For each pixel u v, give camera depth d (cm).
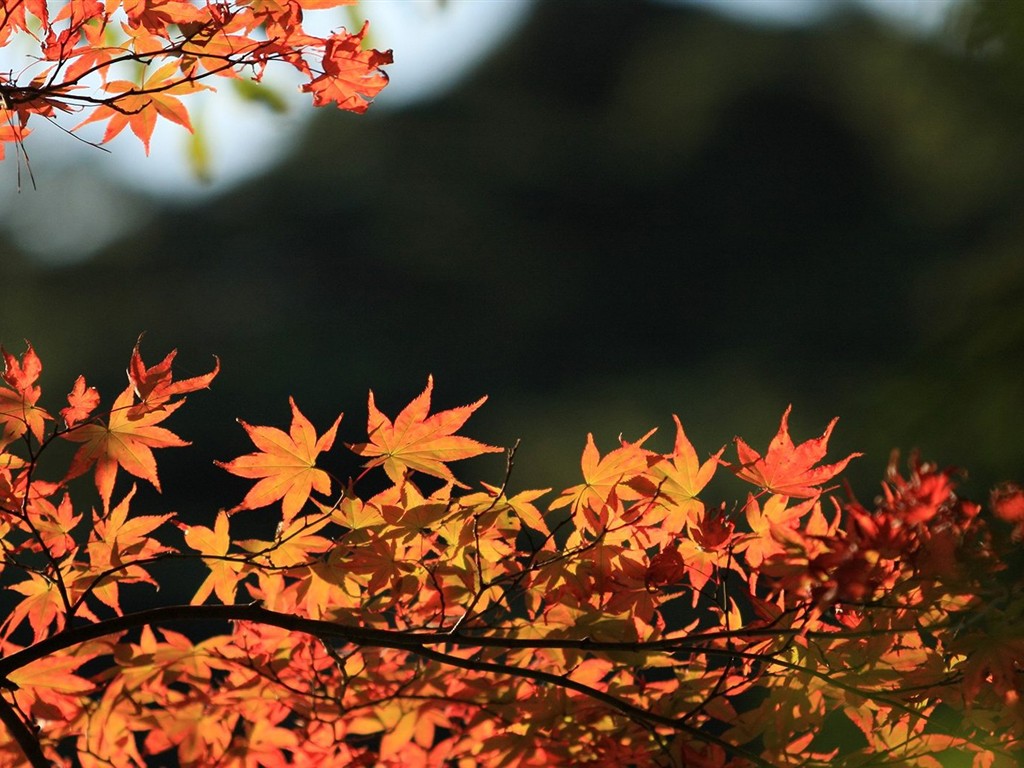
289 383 1327
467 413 268
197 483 1192
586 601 271
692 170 1269
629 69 1389
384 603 274
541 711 274
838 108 1155
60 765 276
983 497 265
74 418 268
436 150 1416
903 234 1081
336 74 272
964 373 257
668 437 1132
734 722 272
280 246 1405
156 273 1395
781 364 1170
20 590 271
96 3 271
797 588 262
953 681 267
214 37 271
